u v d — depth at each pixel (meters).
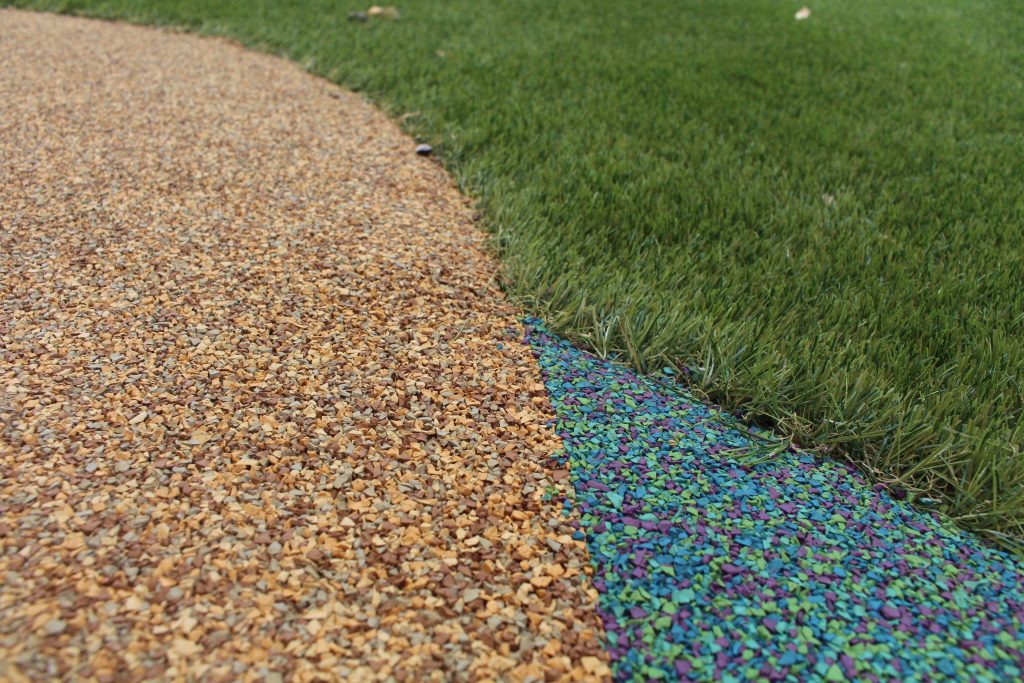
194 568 2.23
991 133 5.79
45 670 1.91
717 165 5.09
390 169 4.86
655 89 6.51
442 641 2.14
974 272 3.82
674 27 8.68
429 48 7.32
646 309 3.54
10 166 4.31
